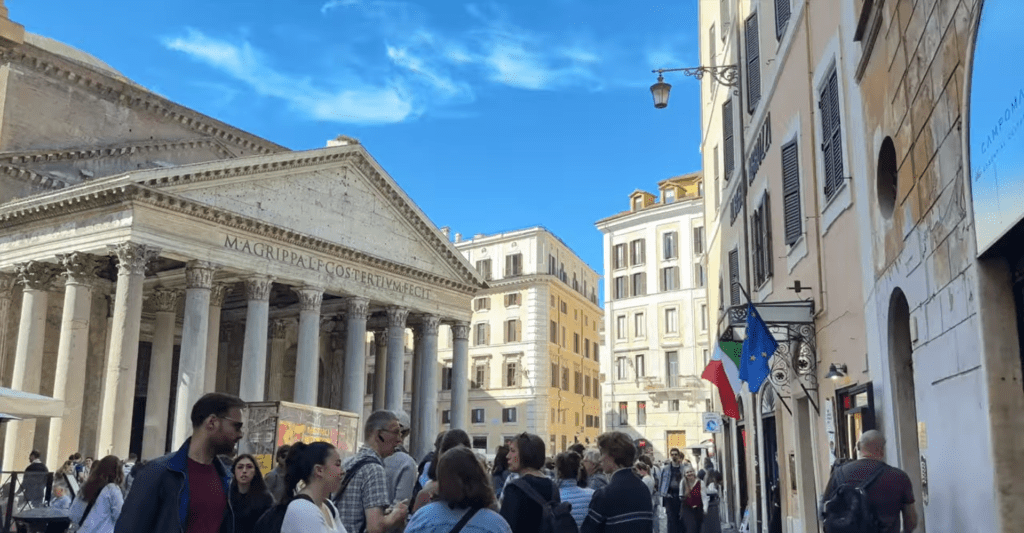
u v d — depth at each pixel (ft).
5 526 47.85
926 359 25.90
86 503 30.68
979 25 18.57
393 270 137.80
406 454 25.18
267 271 115.55
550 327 220.43
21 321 106.93
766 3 55.26
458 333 153.48
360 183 134.21
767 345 41.70
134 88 139.64
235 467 23.97
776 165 52.11
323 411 78.33
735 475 80.12
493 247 228.43
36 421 117.70
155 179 100.53
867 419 33.50
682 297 180.65
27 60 125.80
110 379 95.66
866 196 33.60
